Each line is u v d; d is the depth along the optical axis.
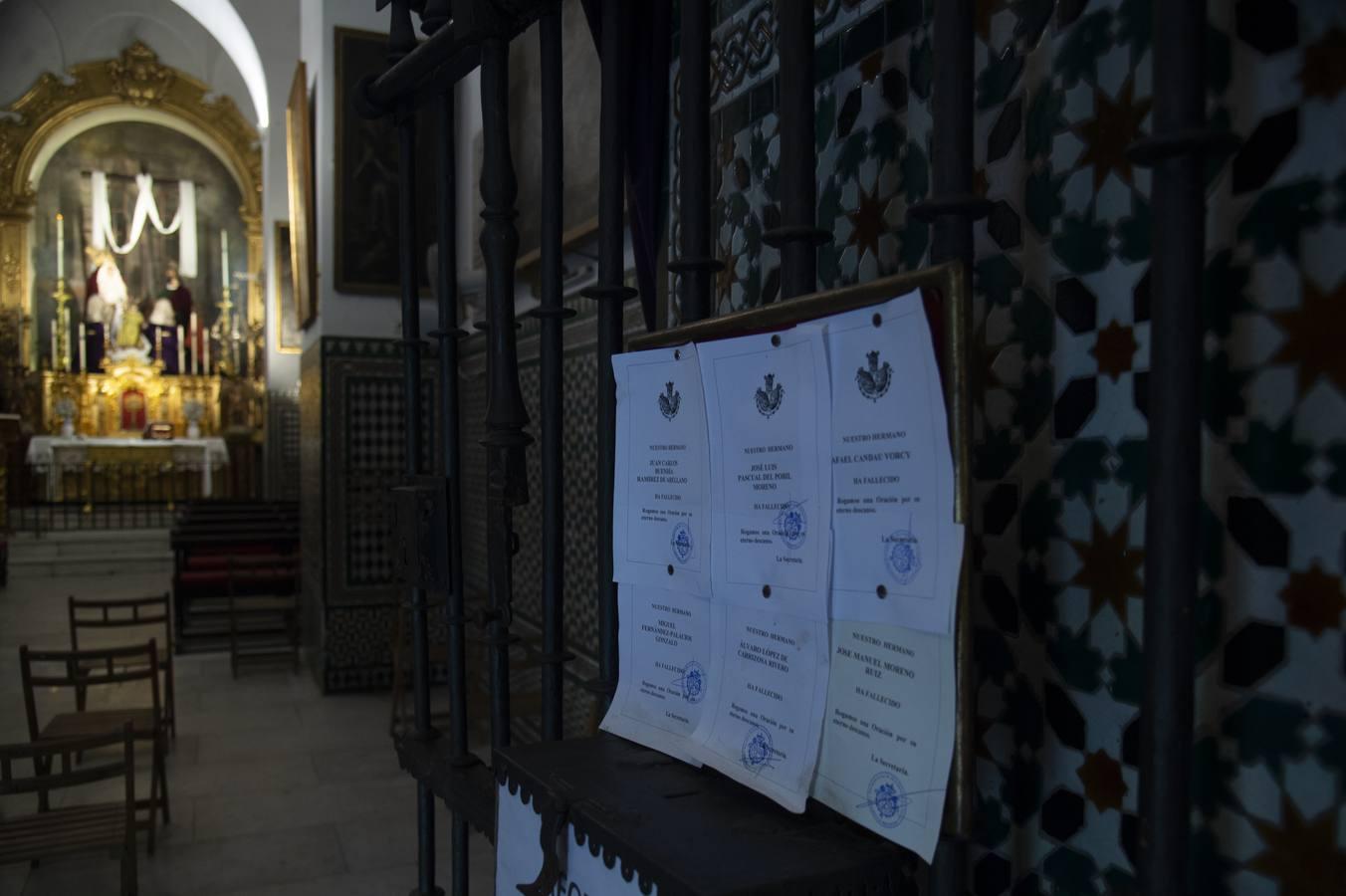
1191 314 0.63
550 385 1.37
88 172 17.48
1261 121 0.65
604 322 1.24
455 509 1.52
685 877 0.75
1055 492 0.81
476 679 5.24
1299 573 0.63
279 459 12.91
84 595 10.66
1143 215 0.73
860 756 0.82
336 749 5.16
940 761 0.74
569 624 4.35
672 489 1.06
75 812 3.15
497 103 1.33
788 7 0.95
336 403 6.41
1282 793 0.63
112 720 4.06
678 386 1.05
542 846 0.96
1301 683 0.62
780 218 1.07
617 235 1.24
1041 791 0.83
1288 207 0.63
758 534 0.94
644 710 1.11
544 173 1.36
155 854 3.79
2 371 16.19
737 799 0.94
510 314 1.35
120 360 17.17
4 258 16.45
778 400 0.90
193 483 16.83
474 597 5.46
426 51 1.46
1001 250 0.87
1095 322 0.77
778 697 0.91
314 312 6.95
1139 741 0.68
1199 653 0.69
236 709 5.97
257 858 3.76
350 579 6.41
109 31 16.27
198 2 11.64
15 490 15.75
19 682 6.68
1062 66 0.80
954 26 0.78
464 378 6.30
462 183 6.01
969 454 0.72
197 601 9.52
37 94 16.31
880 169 1.02
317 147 6.91
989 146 0.88
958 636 0.73
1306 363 0.62
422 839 1.63
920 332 0.75
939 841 0.78
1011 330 0.86
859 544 0.82
